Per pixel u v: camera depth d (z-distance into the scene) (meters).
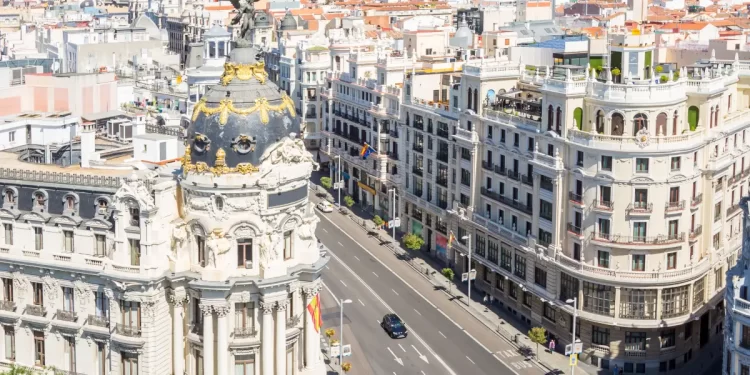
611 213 151.62
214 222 117.94
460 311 176.50
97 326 120.94
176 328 120.06
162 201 118.12
